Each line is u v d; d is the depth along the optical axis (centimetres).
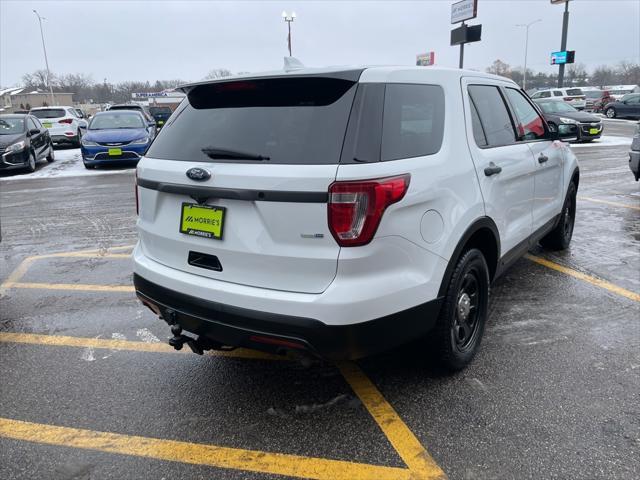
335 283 244
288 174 242
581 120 1752
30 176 1384
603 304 438
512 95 416
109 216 844
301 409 302
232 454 266
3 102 8806
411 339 278
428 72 304
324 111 255
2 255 634
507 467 250
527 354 355
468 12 3066
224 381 335
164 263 308
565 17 3522
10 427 292
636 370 332
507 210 371
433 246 279
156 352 377
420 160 274
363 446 268
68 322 432
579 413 289
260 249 255
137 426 290
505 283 490
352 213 238
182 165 280
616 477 241
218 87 291
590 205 833
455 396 308
